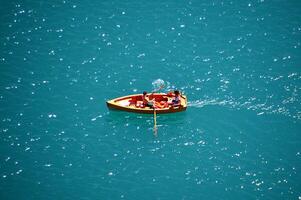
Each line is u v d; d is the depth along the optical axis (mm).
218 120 142000
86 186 125125
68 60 159750
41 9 178500
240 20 173500
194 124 141500
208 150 134625
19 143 134875
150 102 141250
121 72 155625
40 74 155250
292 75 153250
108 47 164250
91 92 149625
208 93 148625
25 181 125562
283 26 170750
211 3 181250
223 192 124062
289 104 144750
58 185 125125
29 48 163625
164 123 142375
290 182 125625
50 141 136000
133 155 133250
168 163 131375
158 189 125062
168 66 157250
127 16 175875
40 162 130375
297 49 162125
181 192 124312
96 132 139125
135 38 167500
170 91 148875
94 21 173750
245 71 155250
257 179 126750
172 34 168875
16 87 150875
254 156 132625
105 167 130000
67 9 178875
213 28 170875
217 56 160625
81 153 133250
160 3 182125
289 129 138750
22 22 172625
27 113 143250
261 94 147875
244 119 142125
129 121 142875
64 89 150625
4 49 163000
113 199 122250
